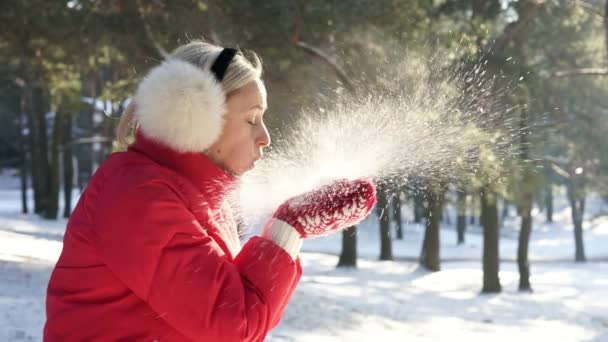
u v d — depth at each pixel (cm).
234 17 1291
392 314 1609
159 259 124
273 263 130
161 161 135
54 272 137
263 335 128
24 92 4409
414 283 2670
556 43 2355
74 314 131
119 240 125
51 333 133
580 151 2744
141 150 137
